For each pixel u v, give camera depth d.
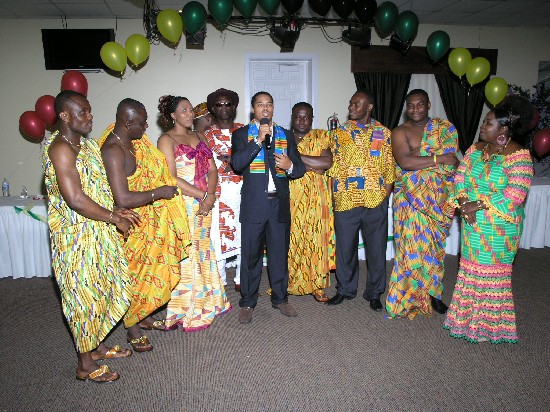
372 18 5.09
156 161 2.66
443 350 2.71
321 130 3.33
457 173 2.75
